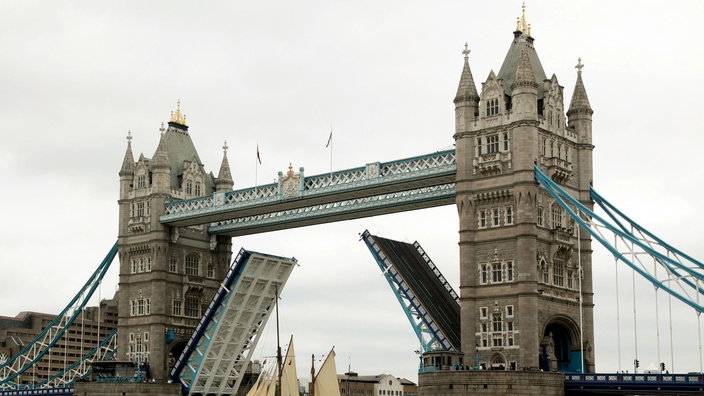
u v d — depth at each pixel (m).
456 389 96.62
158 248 134.88
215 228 140.12
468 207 104.44
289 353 114.88
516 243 100.56
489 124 104.31
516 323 99.56
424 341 107.62
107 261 142.50
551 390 95.31
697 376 88.19
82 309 147.88
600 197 107.00
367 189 112.44
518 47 108.19
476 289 103.19
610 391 93.62
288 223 129.25
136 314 136.38
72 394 134.88
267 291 120.50
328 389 108.31
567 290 104.31
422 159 109.00
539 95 105.69
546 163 103.44
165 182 136.62
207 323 121.12
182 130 145.38
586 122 109.19
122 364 130.50
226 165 145.88
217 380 127.88
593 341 106.25
